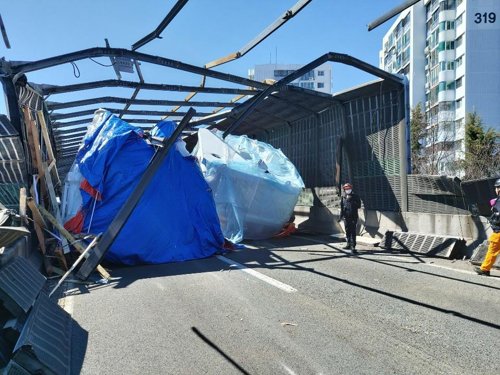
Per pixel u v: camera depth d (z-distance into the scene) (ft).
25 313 13.87
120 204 31.65
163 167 33.19
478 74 203.92
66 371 12.73
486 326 16.63
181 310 19.04
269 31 27.04
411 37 244.22
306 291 21.97
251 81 39.63
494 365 13.24
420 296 20.94
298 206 55.01
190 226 33.17
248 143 45.80
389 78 37.45
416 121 127.85
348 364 13.37
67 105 44.60
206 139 41.86
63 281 24.44
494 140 110.11
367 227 42.52
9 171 28.50
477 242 30.89
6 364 12.26
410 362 13.47
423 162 104.12
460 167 95.20
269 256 32.99
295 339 15.46
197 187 34.94
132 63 34.22
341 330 16.30
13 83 29.35
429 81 232.94
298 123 55.77
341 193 45.52
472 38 204.33
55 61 30.17
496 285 23.06
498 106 203.21
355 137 44.11
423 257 32.12
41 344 12.78
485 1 202.28
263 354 14.20
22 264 17.28
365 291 21.91
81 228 30.96
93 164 31.71
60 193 37.81
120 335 16.11
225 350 14.57
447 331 16.12
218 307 19.38
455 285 23.08
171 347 14.92
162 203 32.22
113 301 20.79
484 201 30.12
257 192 41.22
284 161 45.78
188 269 28.45
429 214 35.24
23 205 26.53
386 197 40.09
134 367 13.39
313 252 34.78
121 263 30.53
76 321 17.71
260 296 21.11
